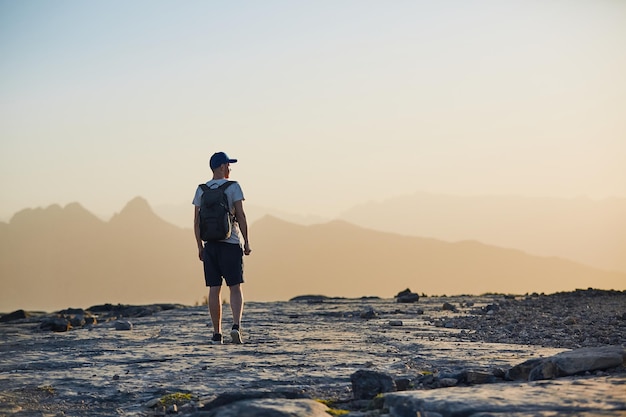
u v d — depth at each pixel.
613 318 11.23
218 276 9.48
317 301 18.42
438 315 13.51
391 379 5.46
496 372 5.84
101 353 8.70
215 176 9.57
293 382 6.30
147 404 5.60
